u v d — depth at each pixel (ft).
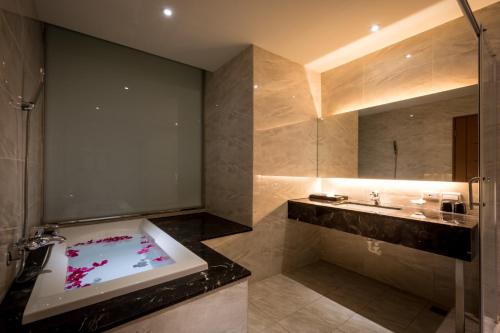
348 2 5.45
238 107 7.95
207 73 9.55
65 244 6.04
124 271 5.50
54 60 6.72
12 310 3.23
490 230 5.02
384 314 5.91
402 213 5.86
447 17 5.97
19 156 4.31
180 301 3.53
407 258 6.98
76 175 7.09
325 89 9.25
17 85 4.22
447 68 6.14
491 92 5.17
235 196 8.11
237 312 4.23
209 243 6.51
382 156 7.43
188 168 9.37
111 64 7.62
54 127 6.74
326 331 5.30
